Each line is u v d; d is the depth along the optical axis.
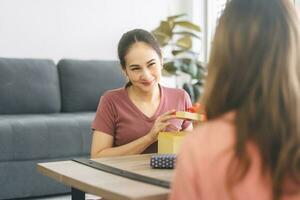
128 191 1.00
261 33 0.76
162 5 4.43
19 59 3.53
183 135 1.44
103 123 1.68
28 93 3.45
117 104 1.70
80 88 3.69
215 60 0.78
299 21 0.78
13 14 3.72
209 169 0.75
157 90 1.75
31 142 2.94
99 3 4.09
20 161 2.91
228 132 0.75
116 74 3.83
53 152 3.03
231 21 0.78
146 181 1.10
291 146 0.73
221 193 0.74
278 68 0.75
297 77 0.76
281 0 0.78
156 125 1.55
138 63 1.63
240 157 0.73
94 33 4.08
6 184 2.86
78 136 3.13
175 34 4.18
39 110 3.51
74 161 1.43
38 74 3.54
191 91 3.52
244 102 0.75
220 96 0.77
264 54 0.75
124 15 4.22
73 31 3.98
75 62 3.75
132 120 1.68
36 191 2.97
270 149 0.74
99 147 1.65
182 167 0.77
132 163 1.38
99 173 1.23
